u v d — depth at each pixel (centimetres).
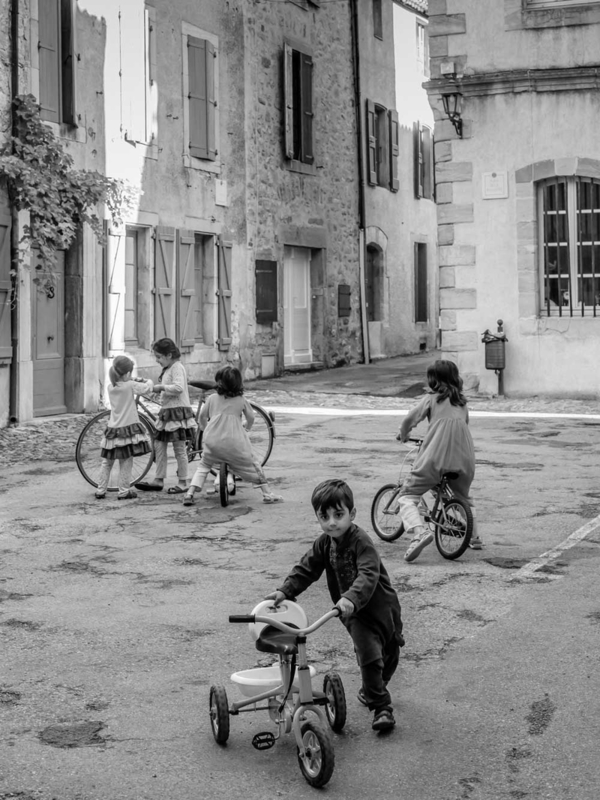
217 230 1867
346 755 423
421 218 2716
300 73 2116
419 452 732
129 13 1620
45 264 1394
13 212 1375
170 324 1728
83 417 1471
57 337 1484
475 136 1675
